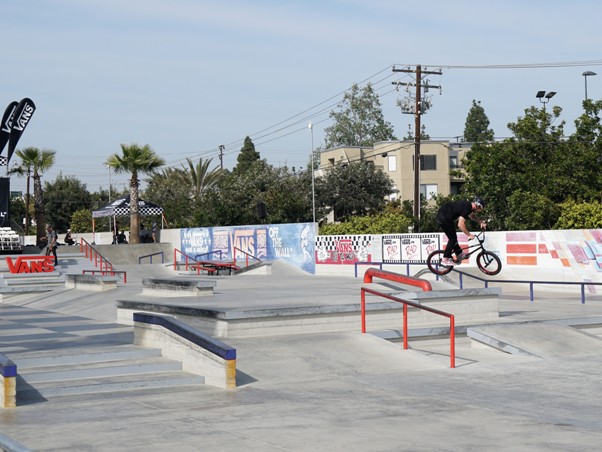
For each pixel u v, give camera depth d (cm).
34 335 1694
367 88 8488
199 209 5694
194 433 934
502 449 845
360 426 962
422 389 1207
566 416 1012
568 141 4269
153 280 2305
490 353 1563
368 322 1670
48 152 4819
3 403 1098
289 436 912
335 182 6281
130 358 1398
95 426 980
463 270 3152
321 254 3775
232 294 2083
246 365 1355
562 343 1617
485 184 4225
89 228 7894
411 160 6762
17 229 5616
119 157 4822
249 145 10062
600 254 2822
